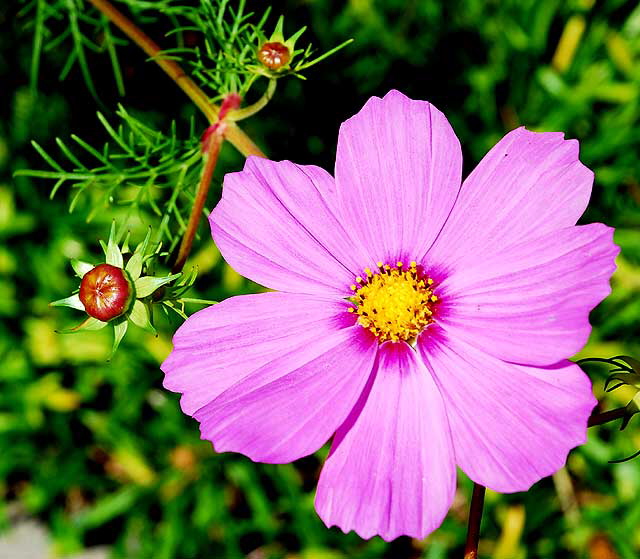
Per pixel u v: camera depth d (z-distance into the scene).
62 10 0.30
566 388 0.17
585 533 0.31
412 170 0.20
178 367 0.19
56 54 0.32
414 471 0.18
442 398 0.18
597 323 0.32
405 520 0.17
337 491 0.18
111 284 0.19
